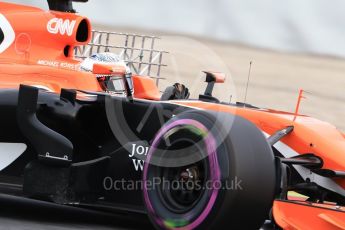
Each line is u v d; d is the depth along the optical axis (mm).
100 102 28562
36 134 27484
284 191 25531
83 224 29156
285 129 28828
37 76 31297
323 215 23953
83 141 28828
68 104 28328
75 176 27422
